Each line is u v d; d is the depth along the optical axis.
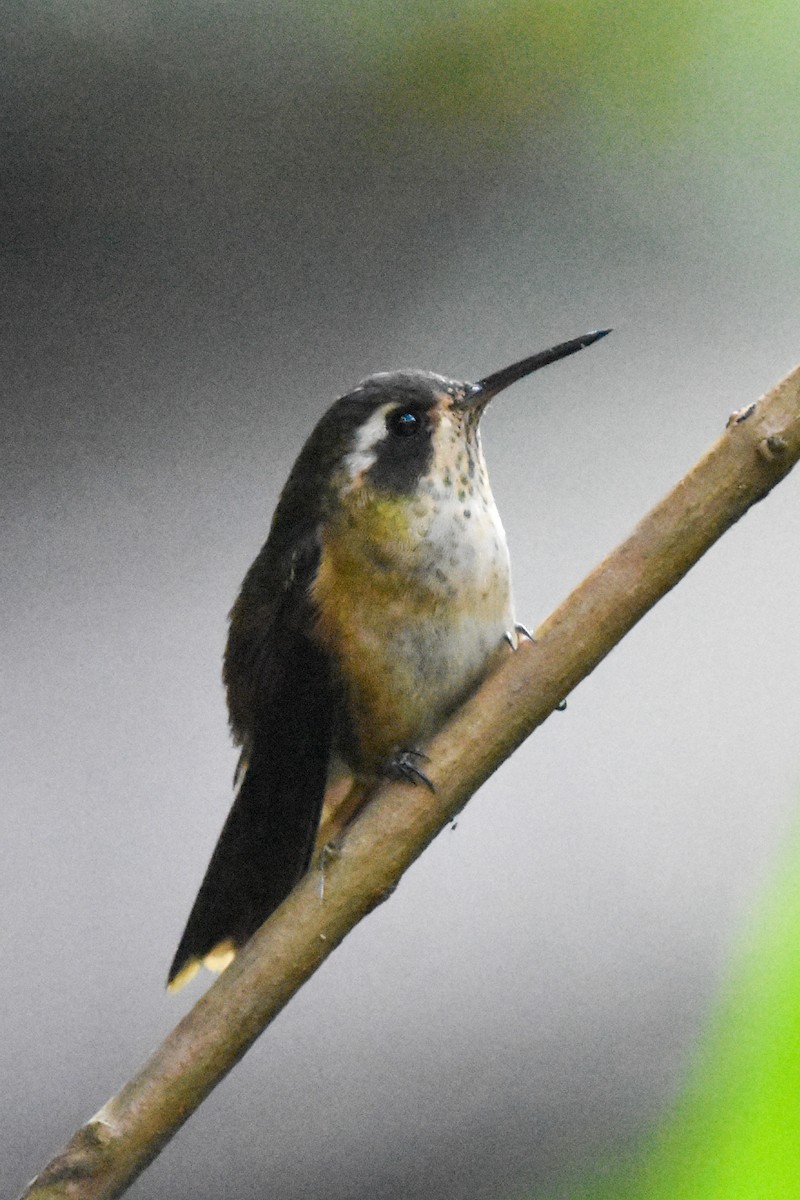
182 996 2.03
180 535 2.07
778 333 2.07
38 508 2.07
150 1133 1.92
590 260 2.07
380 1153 2.01
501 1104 2.01
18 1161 2.01
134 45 2.07
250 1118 2.01
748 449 1.92
